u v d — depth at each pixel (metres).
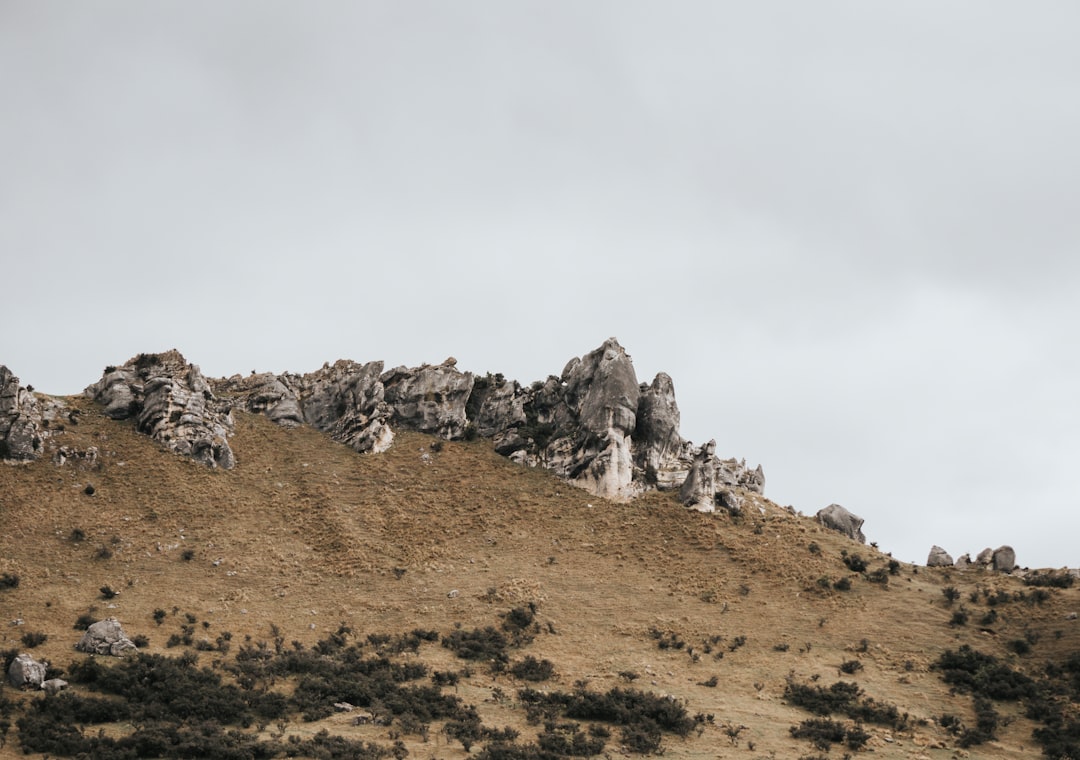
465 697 80.56
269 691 78.00
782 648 92.38
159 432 120.62
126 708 72.25
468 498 118.19
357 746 67.75
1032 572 107.69
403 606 97.69
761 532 113.75
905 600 101.44
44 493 108.19
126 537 104.19
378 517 113.56
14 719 69.06
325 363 142.00
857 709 81.56
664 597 101.00
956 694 85.69
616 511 116.06
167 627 88.88
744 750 72.94
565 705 79.94
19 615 87.00
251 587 98.94
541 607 98.25
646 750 71.69
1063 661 89.88
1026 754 76.12
